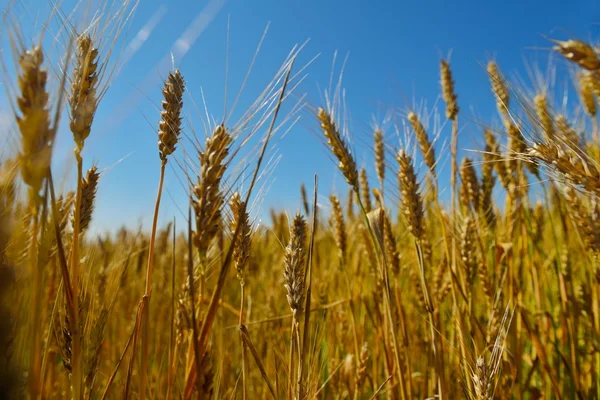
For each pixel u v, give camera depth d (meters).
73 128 0.31
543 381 0.67
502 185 0.74
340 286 0.84
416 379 0.71
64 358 0.37
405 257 0.84
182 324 0.43
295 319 0.38
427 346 0.64
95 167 0.41
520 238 0.71
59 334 0.38
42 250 0.27
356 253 0.82
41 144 0.27
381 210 0.50
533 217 0.76
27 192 0.27
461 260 0.61
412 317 0.79
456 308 0.55
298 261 0.39
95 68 0.33
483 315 0.74
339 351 0.77
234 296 0.97
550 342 0.66
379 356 0.74
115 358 0.68
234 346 0.79
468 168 0.72
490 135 0.74
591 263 0.63
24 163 0.27
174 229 0.36
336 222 0.72
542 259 0.74
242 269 0.38
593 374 0.64
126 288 0.86
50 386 0.49
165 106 0.35
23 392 0.27
